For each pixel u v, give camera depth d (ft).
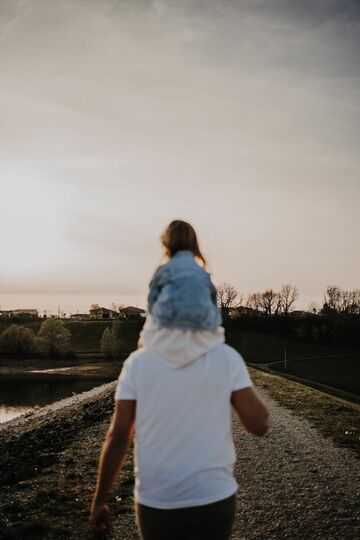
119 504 23.77
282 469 31.27
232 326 375.45
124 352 331.16
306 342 335.26
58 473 30.73
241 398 6.88
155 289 7.11
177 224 7.77
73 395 148.97
